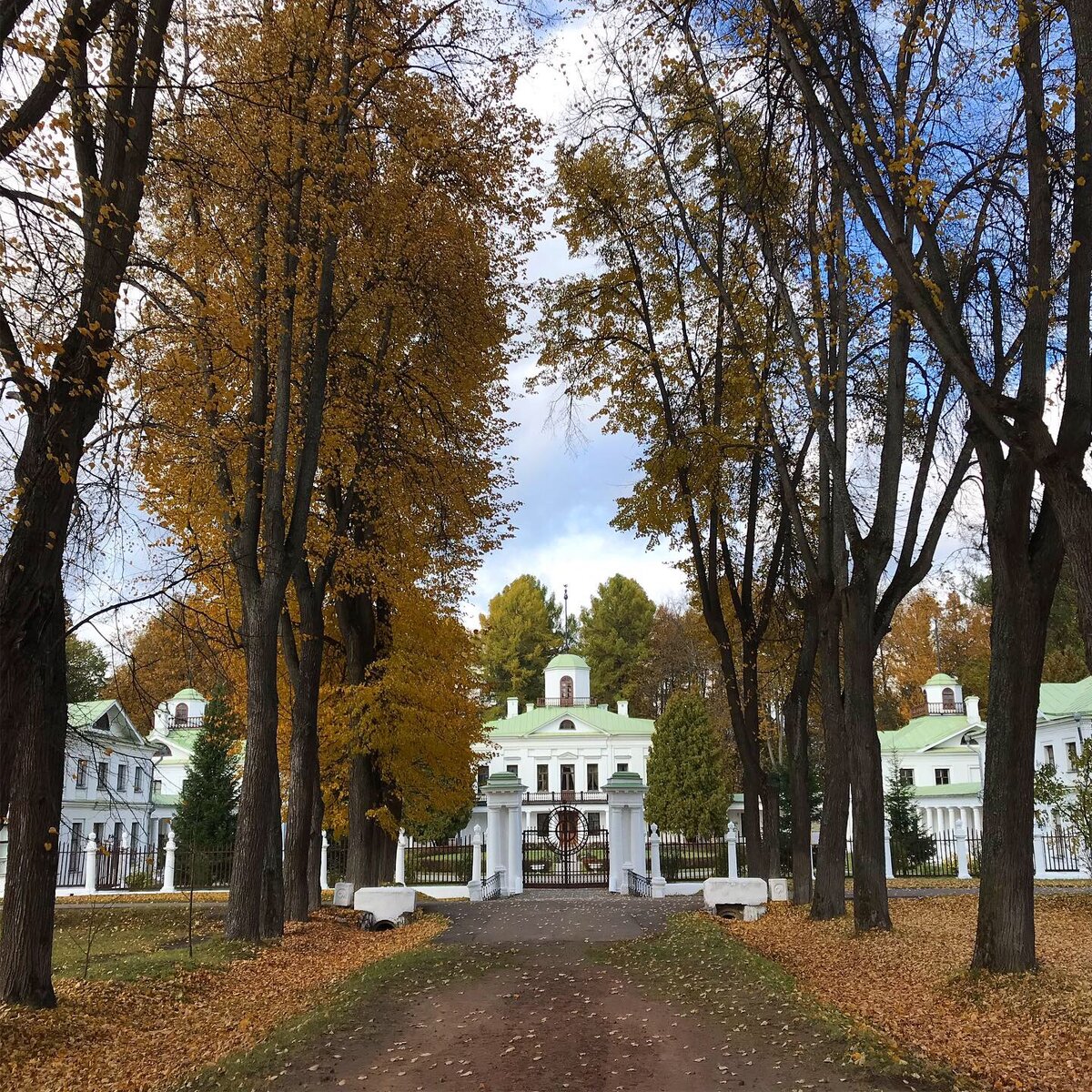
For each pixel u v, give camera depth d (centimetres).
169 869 2695
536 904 2295
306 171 1420
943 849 3816
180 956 1295
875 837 1405
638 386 1859
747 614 1983
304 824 1770
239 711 2156
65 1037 874
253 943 1416
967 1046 750
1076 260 817
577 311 1864
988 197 1144
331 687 2242
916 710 5750
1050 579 985
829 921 1549
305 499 1505
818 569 1647
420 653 2264
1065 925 1603
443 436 1856
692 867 2812
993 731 995
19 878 962
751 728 1977
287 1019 952
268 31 1365
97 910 2055
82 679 2955
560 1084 688
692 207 1634
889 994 964
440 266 1694
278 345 1477
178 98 1315
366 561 1848
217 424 1495
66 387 884
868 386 1689
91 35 866
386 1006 979
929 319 898
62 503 871
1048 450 813
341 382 1741
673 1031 836
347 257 1616
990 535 1037
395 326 1817
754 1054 730
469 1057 775
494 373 1998
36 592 837
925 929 1430
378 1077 716
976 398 865
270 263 1443
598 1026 877
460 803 2473
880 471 1434
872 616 1435
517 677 7612
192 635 1243
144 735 4447
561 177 1780
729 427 1803
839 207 1352
